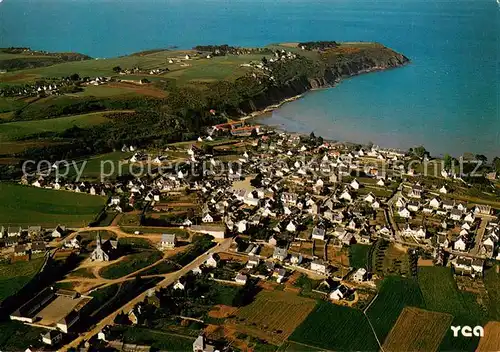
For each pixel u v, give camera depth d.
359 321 167.88
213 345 155.25
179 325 166.50
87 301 176.88
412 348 155.00
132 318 168.62
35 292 183.88
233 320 168.75
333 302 178.38
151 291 180.12
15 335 161.88
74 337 161.38
